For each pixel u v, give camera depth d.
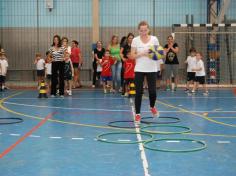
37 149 6.09
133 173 4.81
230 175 4.73
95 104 11.74
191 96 14.00
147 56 8.20
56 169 5.00
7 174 4.80
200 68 14.65
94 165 5.18
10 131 7.55
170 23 19.36
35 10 19.44
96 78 17.78
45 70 16.31
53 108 10.87
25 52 19.44
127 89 14.05
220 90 16.45
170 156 5.63
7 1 19.41
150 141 6.59
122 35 19.44
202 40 18.91
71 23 19.50
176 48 15.82
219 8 19.09
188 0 19.31
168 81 16.19
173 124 8.27
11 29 19.42
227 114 9.69
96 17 18.81
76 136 7.07
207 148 6.11
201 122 8.53
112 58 14.88
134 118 8.97
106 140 6.64
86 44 19.48
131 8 19.47
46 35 19.50
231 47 18.67
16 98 13.55
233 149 6.04
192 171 4.89
